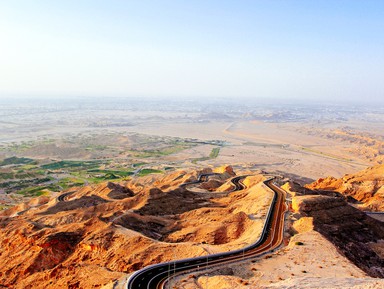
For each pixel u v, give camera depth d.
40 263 128.88
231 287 77.44
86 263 119.12
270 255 100.50
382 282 68.25
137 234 129.12
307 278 77.62
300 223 129.00
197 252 107.19
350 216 145.25
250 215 144.75
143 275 89.25
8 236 149.38
